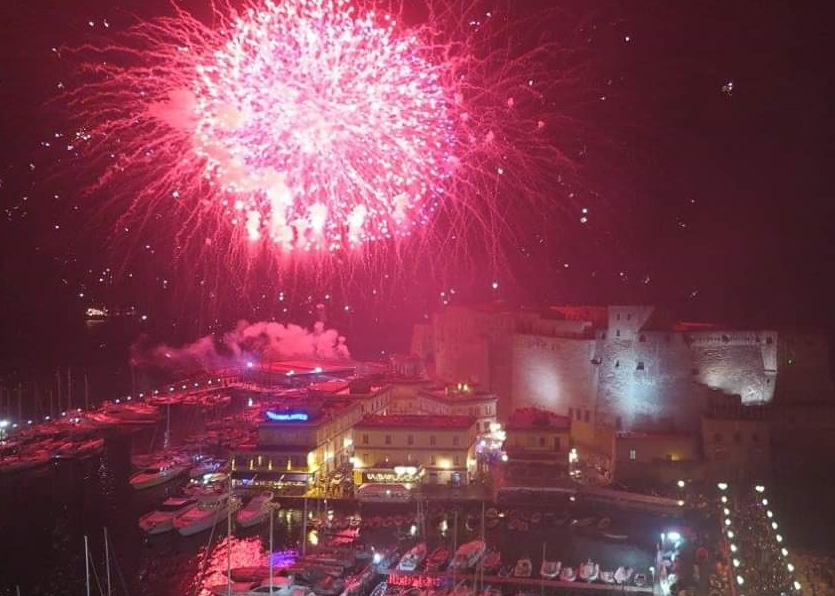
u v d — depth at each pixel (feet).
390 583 253.44
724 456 334.03
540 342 403.75
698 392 352.49
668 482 331.16
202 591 252.83
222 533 301.02
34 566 273.33
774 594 230.68
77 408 533.55
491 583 249.96
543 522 300.61
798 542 269.64
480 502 322.14
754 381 358.43
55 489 361.92
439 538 287.89
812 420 343.87
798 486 325.01
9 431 446.19
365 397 427.74
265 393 591.37
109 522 318.24
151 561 276.62
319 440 358.23
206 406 554.46
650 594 242.37
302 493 337.72
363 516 310.86
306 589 246.27
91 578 263.29
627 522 298.35
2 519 321.32
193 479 365.61
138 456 409.08
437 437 351.25
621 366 363.76
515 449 348.18
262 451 349.20
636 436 340.18
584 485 329.72
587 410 375.66
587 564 258.16
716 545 272.92
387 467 349.00
